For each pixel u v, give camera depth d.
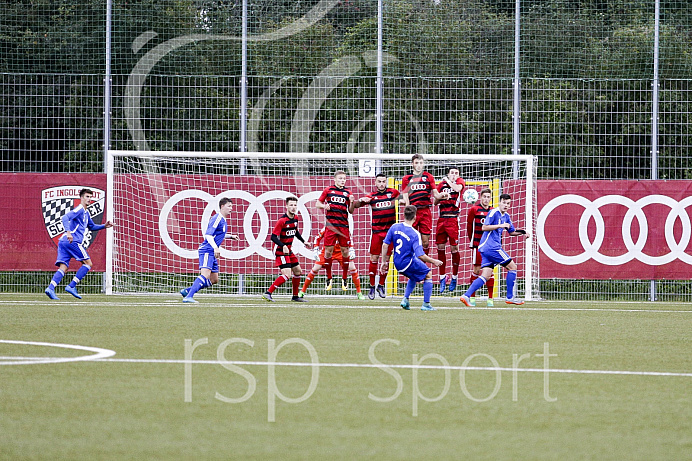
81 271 54.25
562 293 60.88
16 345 30.08
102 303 50.97
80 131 63.16
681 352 30.30
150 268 61.47
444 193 54.47
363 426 18.48
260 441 17.16
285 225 53.75
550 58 62.06
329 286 56.66
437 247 57.22
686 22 62.22
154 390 22.03
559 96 60.59
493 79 60.41
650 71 61.06
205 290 61.91
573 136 60.56
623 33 61.94
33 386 22.39
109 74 61.56
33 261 61.41
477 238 54.50
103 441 17.05
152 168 63.47
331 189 55.06
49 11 65.44
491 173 63.56
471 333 35.03
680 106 60.16
